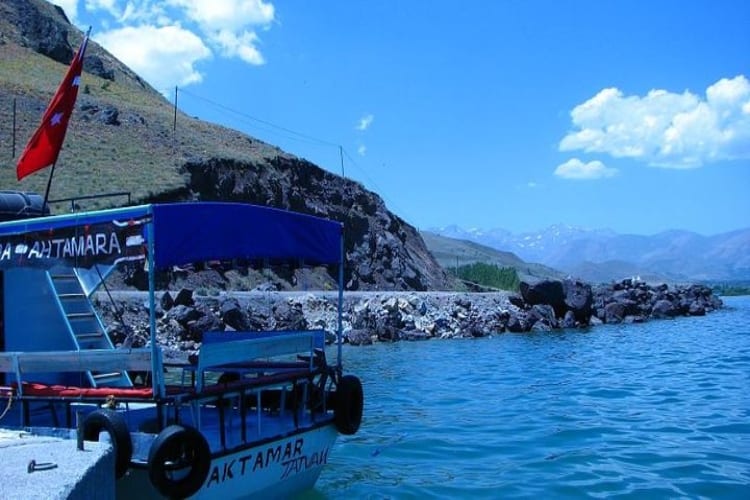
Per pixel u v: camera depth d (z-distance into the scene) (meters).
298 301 42.03
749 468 12.32
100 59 102.00
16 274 10.78
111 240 8.36
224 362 8.86
